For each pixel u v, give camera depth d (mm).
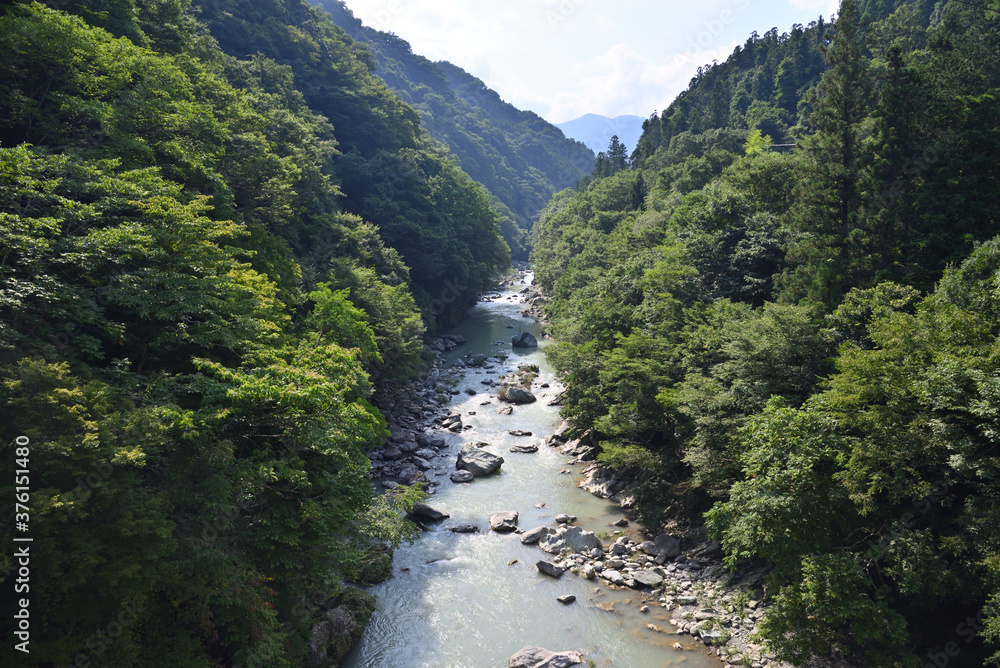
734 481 25547
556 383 58969
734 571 25609
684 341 35844
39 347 17031
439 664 21562
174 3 56500
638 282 47438
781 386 24734
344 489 22141
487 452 39844
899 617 17125
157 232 22797
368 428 23766
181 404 20234
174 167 33438
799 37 138625
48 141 30344
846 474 18406
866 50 101812
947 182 33219
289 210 48875
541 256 123312
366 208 89250
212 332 22828
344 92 110625
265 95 69938
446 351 74750
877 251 35281
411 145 119562
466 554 29078
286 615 20750
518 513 33281
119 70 33875
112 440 14648
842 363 19969
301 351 26359
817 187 40344
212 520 17906
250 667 16969
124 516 14289
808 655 18562
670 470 32156
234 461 18656
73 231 22156
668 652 21922
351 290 51219
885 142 38062
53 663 12922
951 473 18594
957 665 17672
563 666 20844
